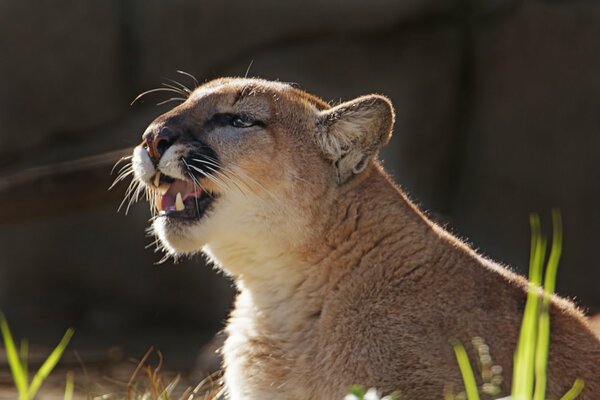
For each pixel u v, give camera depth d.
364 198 7.59
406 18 15.68
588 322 7.69
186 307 15.92
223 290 15.73
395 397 6.73
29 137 15.48
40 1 15.39
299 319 7.48
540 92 15.59
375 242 7.46
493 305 7.20
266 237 7.56
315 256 7.52
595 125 15.29
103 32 15.44
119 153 12.07
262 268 7.64
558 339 7.16
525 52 15.66
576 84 15.38
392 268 7.36
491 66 15.91
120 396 9.59
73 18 15.42
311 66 15.54
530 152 15.70
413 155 15.88
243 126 7.67
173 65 15.45
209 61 15.45
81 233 16.06
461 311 7.14
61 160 15.41
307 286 7.51
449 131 16.09
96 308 15.98
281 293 7.61
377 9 15.54
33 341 14.55
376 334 7.14
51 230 16.03
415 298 7.23
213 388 9.27
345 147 7.63
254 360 7.58
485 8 15.94
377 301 7.27
